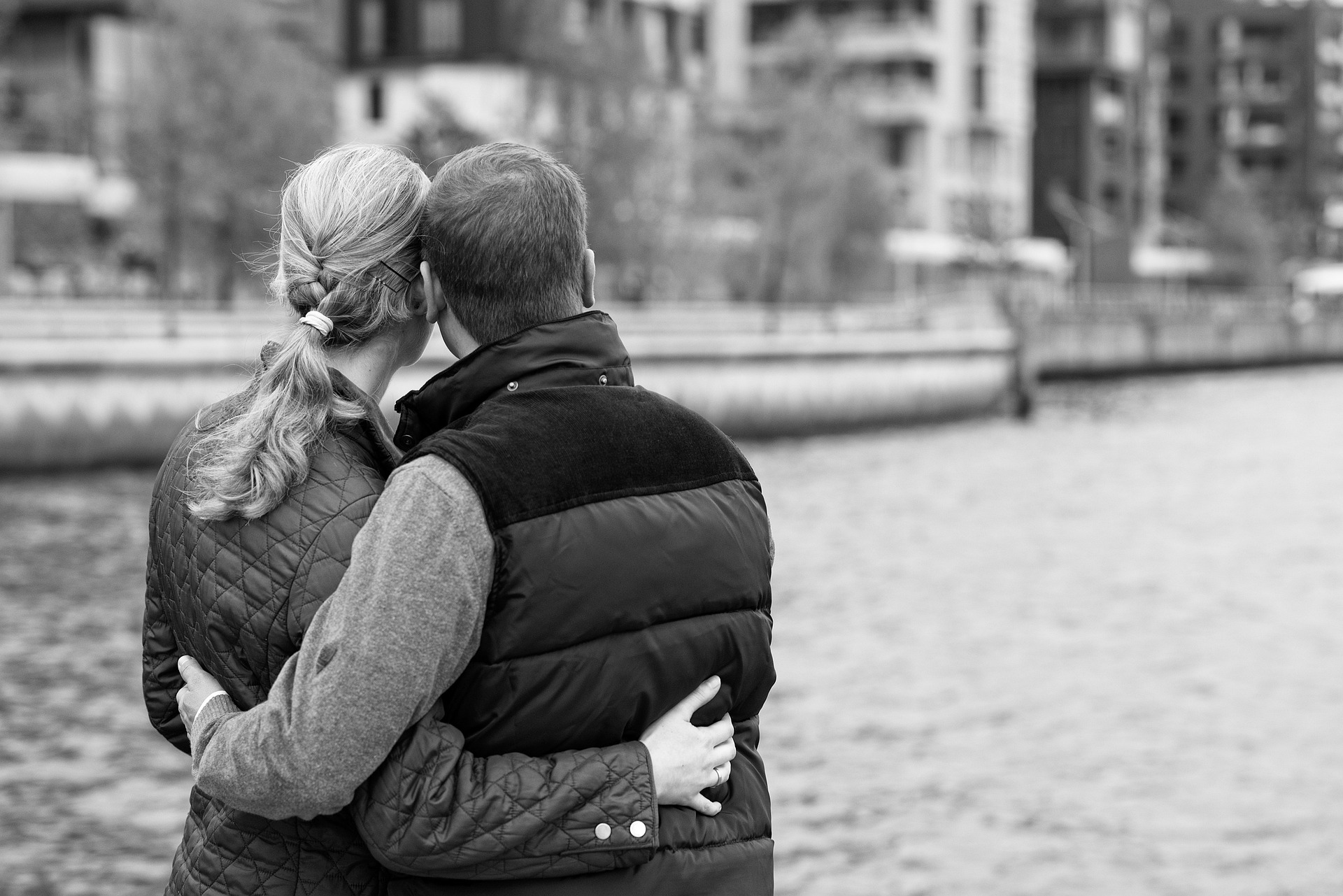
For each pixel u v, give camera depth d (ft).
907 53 239.09
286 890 6.73
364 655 6.17
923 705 37.63
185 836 7.00
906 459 108.47
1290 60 360.28
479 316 6.88
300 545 6.58
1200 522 78.69
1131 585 58.59
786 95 171.73
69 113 129.29
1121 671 42.14
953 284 221.25
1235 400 184.75
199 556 6.68
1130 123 302.25
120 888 24.23
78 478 81.61
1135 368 228.84
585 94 147.74
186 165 117.91
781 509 80.02
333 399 6.79
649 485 6.66
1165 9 350.64
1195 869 26.12
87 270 124.67
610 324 7.04
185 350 85.20
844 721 35.78
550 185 6.83
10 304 99.86
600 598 6.40
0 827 26.86
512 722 6.38
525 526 6.35
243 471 6.57
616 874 6.50
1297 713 37.55
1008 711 37.24
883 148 243.19
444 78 181.06
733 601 6.75
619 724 6.52
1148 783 31.09
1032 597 55.36
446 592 6.23
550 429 6.55
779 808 28.96
